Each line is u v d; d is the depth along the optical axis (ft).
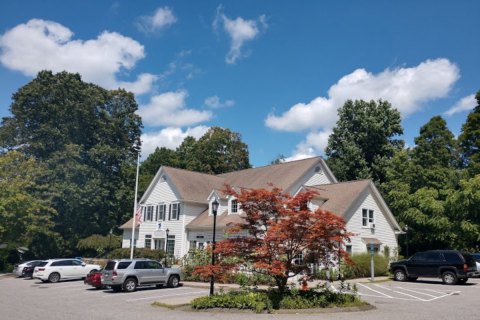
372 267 92.73
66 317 48.21
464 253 88.53
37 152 171.53
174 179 140.36
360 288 78.48
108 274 79.71
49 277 100.22
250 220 56.54
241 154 231.09
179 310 54.34
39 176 155.43
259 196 54.85
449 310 51.37
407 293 71.00
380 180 177.17
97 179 173.06
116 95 202.80
